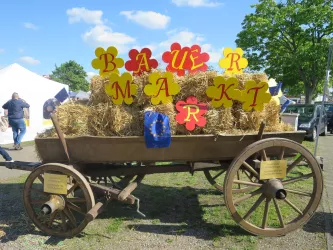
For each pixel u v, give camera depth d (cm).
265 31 1938
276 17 1900
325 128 1444
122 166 373
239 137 327
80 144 326
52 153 337
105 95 340
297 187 509
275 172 324
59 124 334
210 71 346
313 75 1906
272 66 2081
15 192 504
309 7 1808
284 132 334
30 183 334
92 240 332
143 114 329
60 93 1129
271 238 332
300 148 322
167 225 369
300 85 2658
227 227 360
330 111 1603
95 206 315
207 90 324
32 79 1093
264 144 315
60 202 321
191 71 351
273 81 425
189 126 328
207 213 405
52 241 330
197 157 337
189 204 443
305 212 331
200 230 354
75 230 329
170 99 327
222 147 335
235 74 351
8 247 317
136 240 331
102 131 330
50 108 1138
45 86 1139
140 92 337
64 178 320
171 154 332
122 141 319
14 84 1036
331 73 1859
